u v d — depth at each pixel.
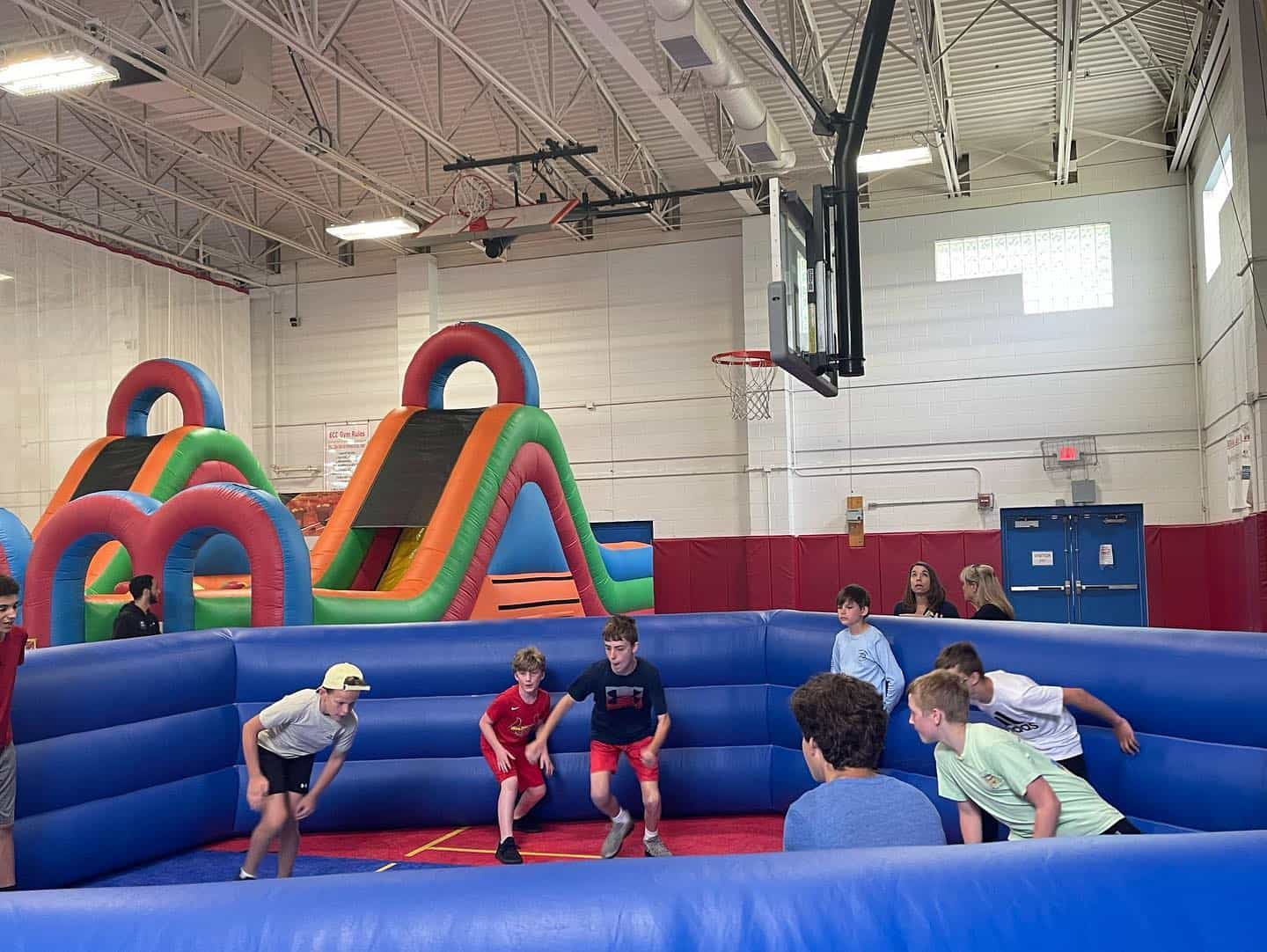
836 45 10.87
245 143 14.67
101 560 10.41
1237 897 1.53
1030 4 11.59
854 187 7.41
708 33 9.91
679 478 16.64
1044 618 14.96
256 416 18.39
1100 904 1.53
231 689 5.95
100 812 5.09
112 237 15.79
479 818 5.93
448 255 17.78
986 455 15.31
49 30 11.07
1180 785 4.18
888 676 5.26
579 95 13.42
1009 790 3.60
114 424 11.78
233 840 5.85
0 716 4.38
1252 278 10.43
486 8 11.48
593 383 17.06
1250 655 4.09
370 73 12.80
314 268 18.27
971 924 1.52
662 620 6.17
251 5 10.06
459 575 8.89
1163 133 14.84
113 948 1.53
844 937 1.52
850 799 2.42
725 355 14.38
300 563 7.39
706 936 1.53
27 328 14.02
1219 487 13.42
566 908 1.56
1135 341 14.79
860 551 15.65
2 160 14.76
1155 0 10.80
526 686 5.43
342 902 1.58
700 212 16.72
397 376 17.78
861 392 15.84
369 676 5.95
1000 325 15.31
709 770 6.01
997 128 14.84
